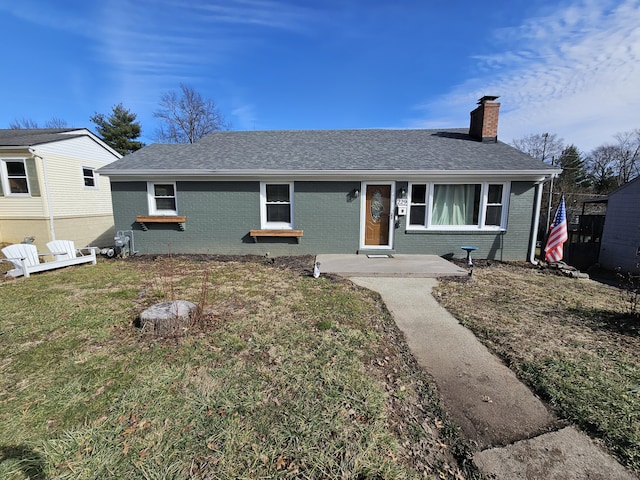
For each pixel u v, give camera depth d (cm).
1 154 985
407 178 820
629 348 340
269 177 838
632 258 1138
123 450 187
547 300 516
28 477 168
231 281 603
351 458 186
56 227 1064
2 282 591
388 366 300
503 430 215
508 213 820
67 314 418
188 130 2808
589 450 197
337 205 845
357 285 586
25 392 244
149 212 873
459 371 294
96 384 256
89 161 1214
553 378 278
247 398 241
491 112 963
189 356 305
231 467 177
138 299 487
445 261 765
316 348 329
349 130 1147
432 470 181
